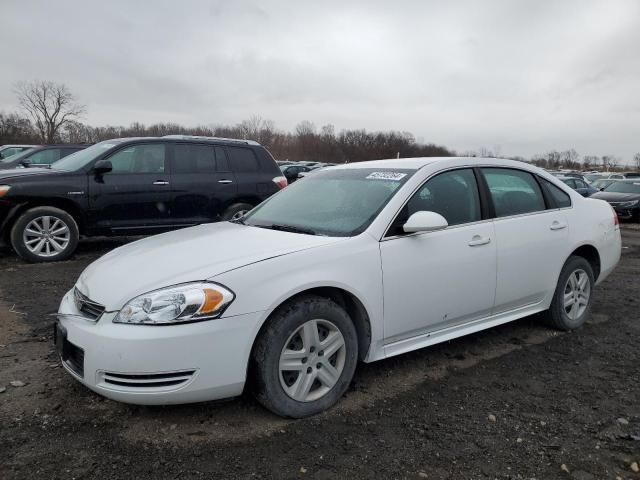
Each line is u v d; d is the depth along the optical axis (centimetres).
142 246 369
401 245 354
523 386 365
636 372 393
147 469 262
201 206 828
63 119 6700
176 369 276
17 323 472
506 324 497
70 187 735
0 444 279
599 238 497
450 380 372
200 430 297
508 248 415
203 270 298
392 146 8612
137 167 788
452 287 379
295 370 309
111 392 281
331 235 351
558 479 262
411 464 272
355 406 331
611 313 545
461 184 409
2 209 715
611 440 298
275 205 437
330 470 265
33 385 347
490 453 283
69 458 269
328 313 317
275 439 290
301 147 8419
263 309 293
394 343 360
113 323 284
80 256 783
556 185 484
